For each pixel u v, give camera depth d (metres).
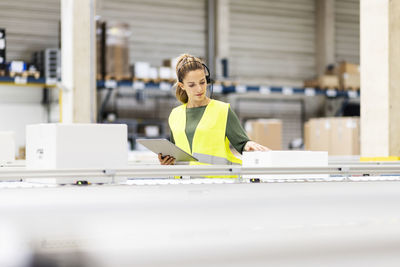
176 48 12.26
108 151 2.30
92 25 5.79
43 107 10.32
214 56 12.48
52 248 1.45
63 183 2.16
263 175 2.46
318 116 13.55
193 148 2.94
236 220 1.72
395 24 4.80
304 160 2.54
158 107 11.88
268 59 13.18
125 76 9.94
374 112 4.91
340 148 10.17
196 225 1.65
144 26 11.98
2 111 10.02
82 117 5.76
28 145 2.45
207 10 12.54
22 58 10.74
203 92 2.93
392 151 4.80
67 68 5.91
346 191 2.19
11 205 1.74
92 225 1.58
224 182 2.33
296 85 13.40
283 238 1.65
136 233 1.55
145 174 2.11
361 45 5.01
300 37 13.48
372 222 1.80
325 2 13.44
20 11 10.75
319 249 1.66
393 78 4.80
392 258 1.71
